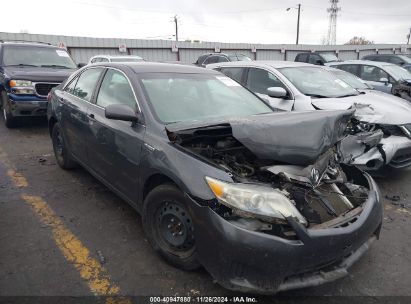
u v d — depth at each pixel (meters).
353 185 3.34
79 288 2.82
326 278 2.59
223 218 2.53
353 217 2.81
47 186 4.80
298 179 2.74
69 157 5.03
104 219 3.92
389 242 3.64
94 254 3.28
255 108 4.02
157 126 3.24
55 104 5.19
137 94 3.58
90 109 4.20
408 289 2.92
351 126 4.82
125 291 2.81
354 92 6.69
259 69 6.95
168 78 3.92
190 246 2.93
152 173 3.10
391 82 9.40
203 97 3.87
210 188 2.60
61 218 3.93
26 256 3.22
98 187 4.78
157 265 3.12
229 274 2.52
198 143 3.10
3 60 8.44
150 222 3.20
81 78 4.86
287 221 2.47
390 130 5.19
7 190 4.66
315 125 2.77
